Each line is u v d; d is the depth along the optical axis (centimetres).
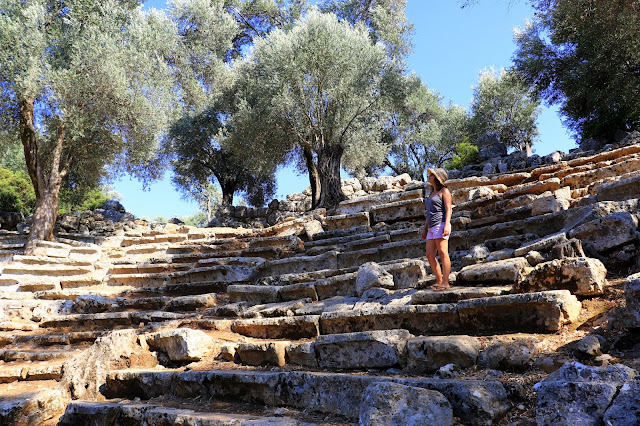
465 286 606
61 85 1445
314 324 627
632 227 536
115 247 1480
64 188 2027
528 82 1908
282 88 1691
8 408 568
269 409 470
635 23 1467
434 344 458
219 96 2414
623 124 1678
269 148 1903
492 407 350
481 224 851
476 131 2836
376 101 1869
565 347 417
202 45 2383
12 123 1653
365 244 981
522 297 468
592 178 846
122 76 1522
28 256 1253
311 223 1230
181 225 1742
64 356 765
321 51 1670
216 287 999
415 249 863
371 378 412
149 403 534
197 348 641
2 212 1964
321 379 446
